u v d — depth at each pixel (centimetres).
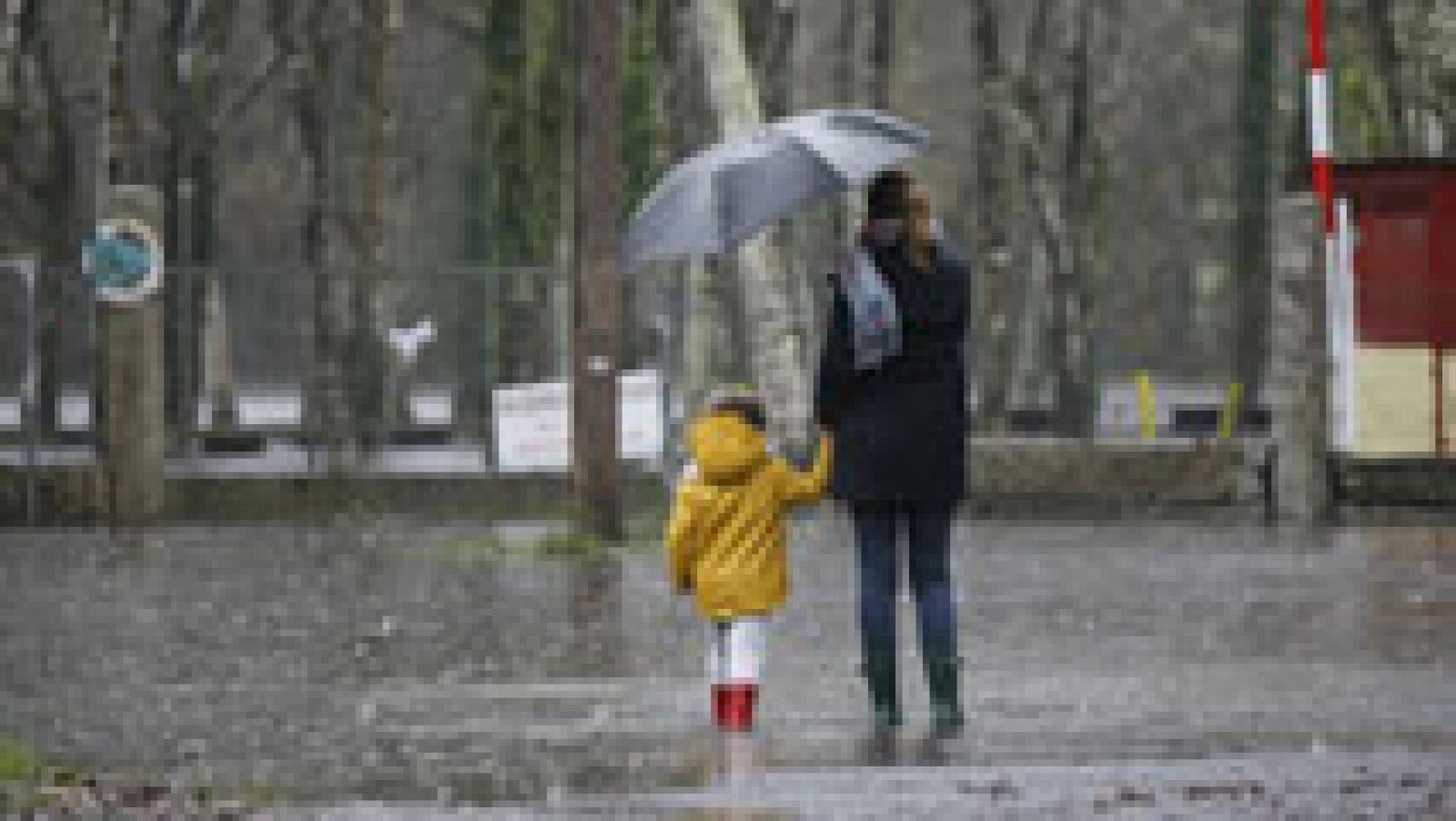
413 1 7381
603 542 4003
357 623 2962
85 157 8225
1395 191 4478
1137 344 11606
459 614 3039
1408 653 2441
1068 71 7594
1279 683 2230
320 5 6962
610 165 4034
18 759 1880
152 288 4759
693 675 2453
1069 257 7419
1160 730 1952
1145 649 2530
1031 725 2011
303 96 7025
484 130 7600
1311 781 1634
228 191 9706
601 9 4059
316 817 1602
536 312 6338
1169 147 10962
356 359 6656
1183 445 4653
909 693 2272
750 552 2078
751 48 6419
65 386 7825
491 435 5056
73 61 7862
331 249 6819
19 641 2833
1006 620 2823
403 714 2220
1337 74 6462
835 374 2036
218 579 3544
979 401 7438
